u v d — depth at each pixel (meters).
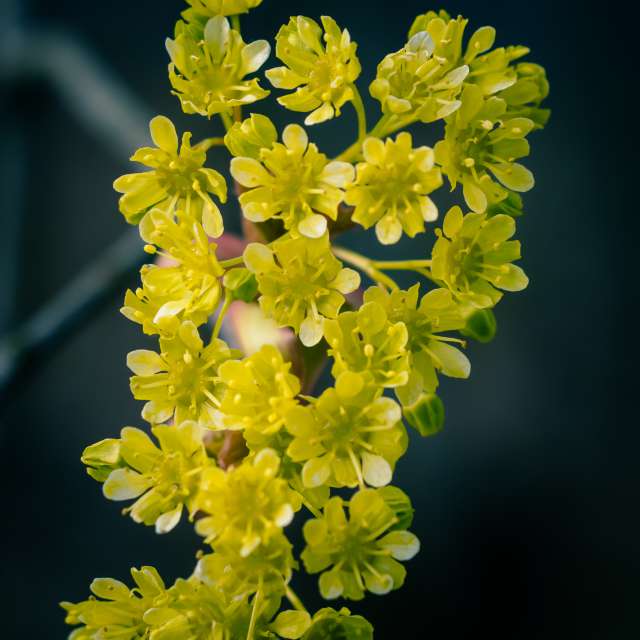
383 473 0.21
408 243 0.29
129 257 0.26
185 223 0.21
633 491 0.29
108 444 0.21
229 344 0.22
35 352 0.26
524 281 0.22
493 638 0.29
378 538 0.21
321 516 0.21
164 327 0.21
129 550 0.29
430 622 0.29
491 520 0.29
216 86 0.22
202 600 0.21
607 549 0.29
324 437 0.21
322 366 0.22
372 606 0.29
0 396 0.26
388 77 0.22
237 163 0.21
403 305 0.21
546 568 0.29
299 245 0.21
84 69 0.29
